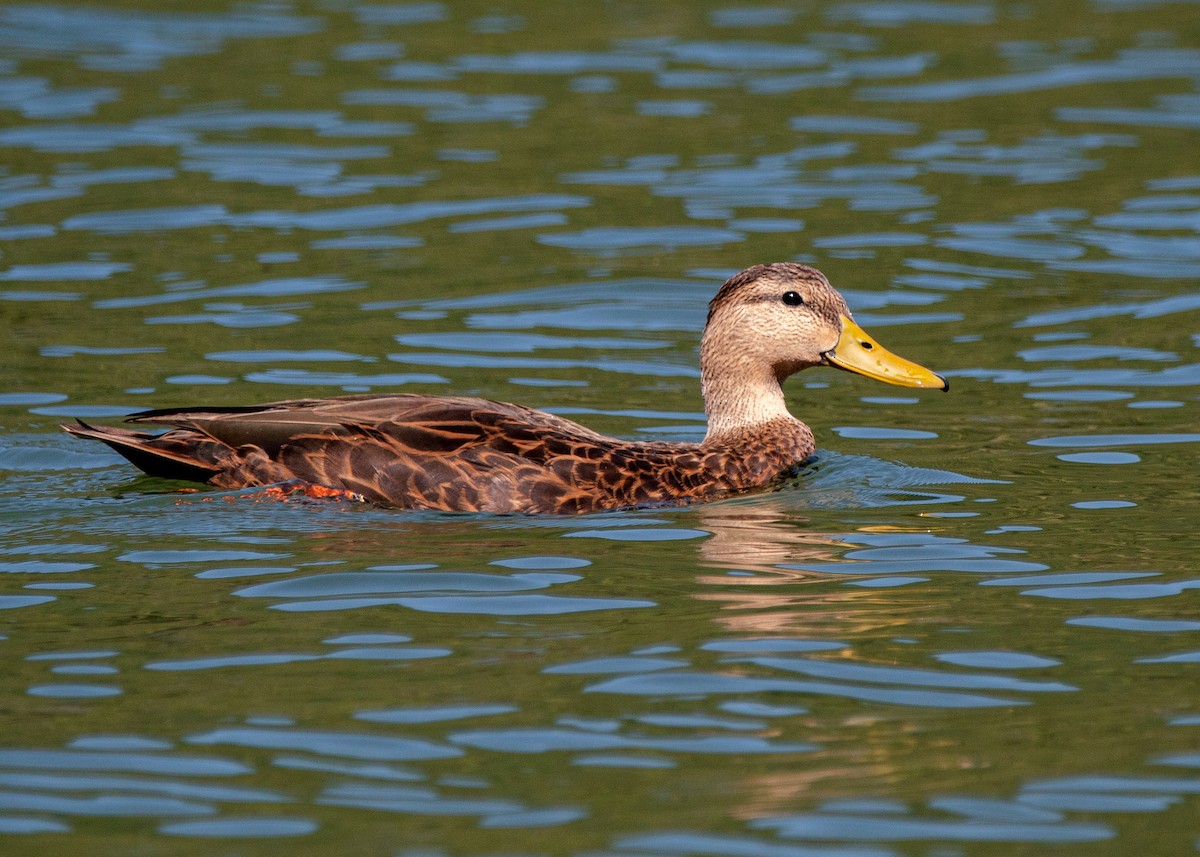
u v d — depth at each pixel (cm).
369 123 2617
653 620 1069
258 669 988
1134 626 1059
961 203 2294
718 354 1509
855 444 1539
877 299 1947
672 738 901
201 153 2461
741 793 841
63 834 798
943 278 2017
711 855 782
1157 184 2367
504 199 2306
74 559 1182
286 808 823
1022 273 2041
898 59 3011
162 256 2064
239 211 2234
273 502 1319
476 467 1319
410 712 930
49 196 2261
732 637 1040
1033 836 798
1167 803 830
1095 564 1180
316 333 1822
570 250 2117
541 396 1650
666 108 2716
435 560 1188
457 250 2112
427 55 3006
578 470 1334
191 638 1034
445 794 838
